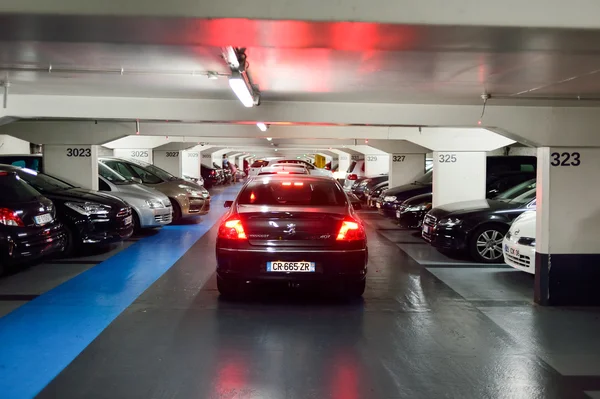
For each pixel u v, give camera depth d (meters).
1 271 6.68
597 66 4.07
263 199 6.28
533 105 5.96
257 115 6.90
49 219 7.17
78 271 7.54
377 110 6.84
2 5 2.50
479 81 4.83
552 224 5.95
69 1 2.52
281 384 3.82
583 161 5.93
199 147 22.94
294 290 6.55
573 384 3.88
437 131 10.95
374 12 2.60
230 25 2.67
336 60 4.23
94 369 4.06
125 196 10.84
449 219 8.52
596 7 2.65
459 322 5.32
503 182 11.27
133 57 4.30
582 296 5.98
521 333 4.99
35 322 5.21
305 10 2.58
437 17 2.62
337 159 33.59
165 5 2.55
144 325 5.14
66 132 10.40
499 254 8.30
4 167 8.34
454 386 3.82
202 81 5.39
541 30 2.70
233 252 5.61
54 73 4.97
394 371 4.08
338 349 4.54
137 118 6.83
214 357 4.32
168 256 8.74
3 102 6.37
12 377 3.90
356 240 5.64
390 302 6.04
